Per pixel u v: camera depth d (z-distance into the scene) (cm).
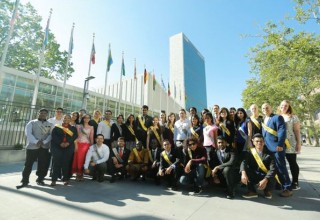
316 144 3194
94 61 1535
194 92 7800
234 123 612
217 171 522
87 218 335
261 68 2356
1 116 907
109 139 694
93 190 507
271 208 399
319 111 3756
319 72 1934
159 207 398
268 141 493
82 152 611
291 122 523
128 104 2830
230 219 345
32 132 540
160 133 727
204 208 397
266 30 1267
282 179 480
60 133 552
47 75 2461
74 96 2109
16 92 1634
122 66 1986
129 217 344
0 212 345
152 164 618
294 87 2588
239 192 518
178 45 7512
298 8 1199
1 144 898
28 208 369
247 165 481
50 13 1289
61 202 407
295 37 1207
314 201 440
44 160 541
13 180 564
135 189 531
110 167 608
